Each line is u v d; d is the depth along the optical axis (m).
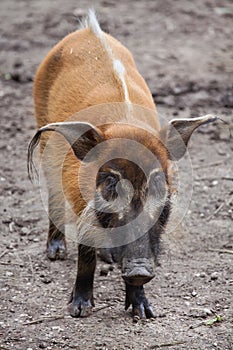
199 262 20.72
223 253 21.22
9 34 39.28
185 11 43.38
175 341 16.97
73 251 21.61
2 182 25.53
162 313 18.23
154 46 38.03
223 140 28.42
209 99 31.75
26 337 17.39
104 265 20.48
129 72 19.67
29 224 22.98
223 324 17.75
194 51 37.44
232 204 23.84
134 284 15.84
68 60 20.19
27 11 43.06
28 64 35.59
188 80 33.66
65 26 40.28
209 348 16.73
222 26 41.12
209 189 24.80
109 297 19.08
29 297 19.17
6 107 31.44
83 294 18.36
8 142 28.42
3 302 18.92
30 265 20.80
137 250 15.66
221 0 45.53
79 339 17.20
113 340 17.06
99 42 20.00
